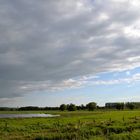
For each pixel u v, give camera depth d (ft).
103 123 187.01
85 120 223.92
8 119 264.93
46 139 130.21
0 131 160.76
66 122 209.56
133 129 160.15
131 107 649.61
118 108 643.04
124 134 133.28
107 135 137.59
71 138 130.31
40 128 177.68
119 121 199.00
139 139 123.24
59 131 156.56
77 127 163.73
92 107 640.99
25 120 244.83
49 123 205.16
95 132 147.84
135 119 216.33
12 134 150.51
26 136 141.59
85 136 136.05
